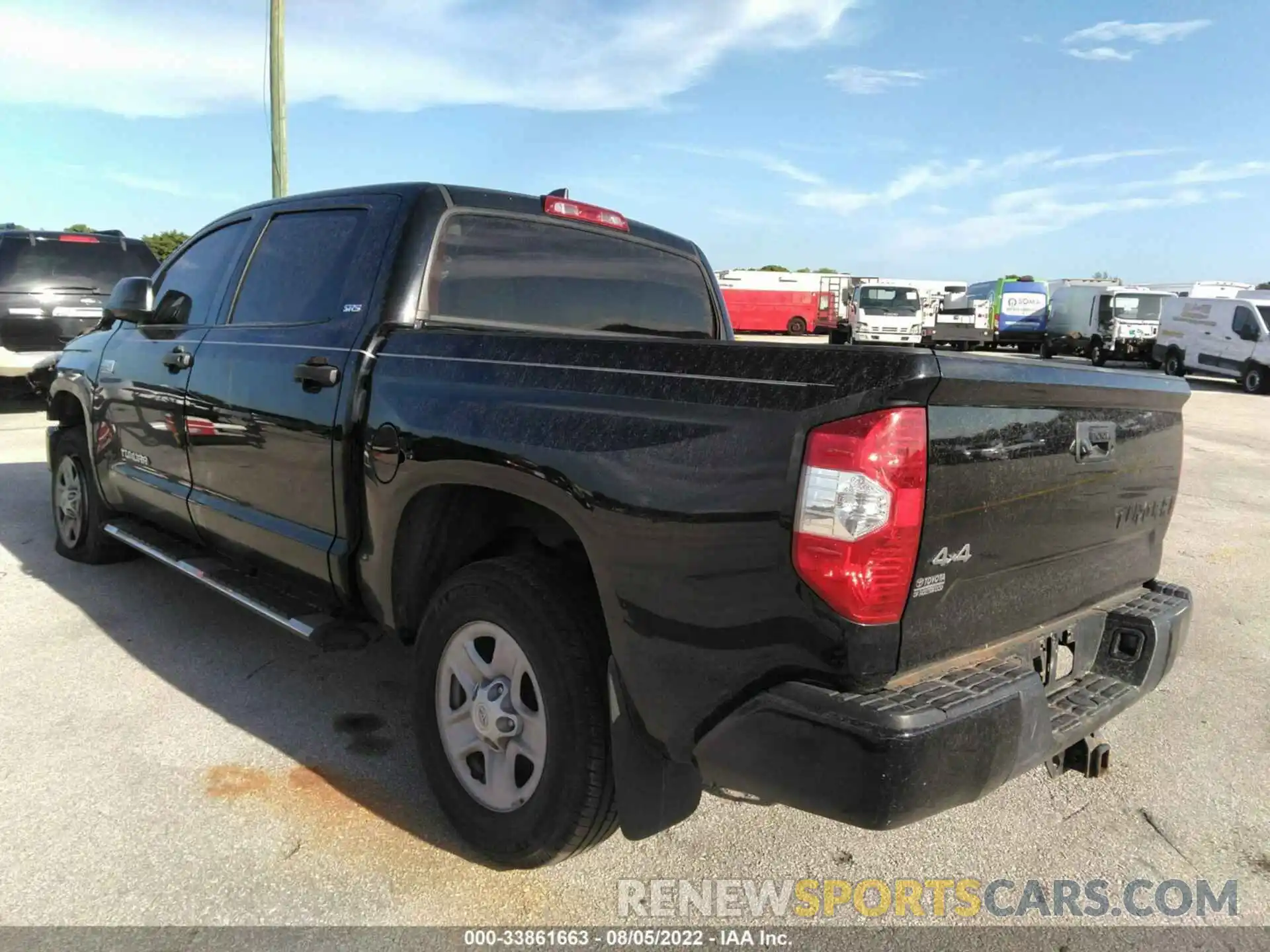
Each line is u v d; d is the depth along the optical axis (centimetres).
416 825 305
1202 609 564
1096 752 273
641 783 241
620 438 238
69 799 311
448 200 347
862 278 4391
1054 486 246
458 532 310
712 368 227
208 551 441
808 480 203
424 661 298
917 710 200
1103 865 299
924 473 204
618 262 414
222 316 417
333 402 327
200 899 263
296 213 397
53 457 583
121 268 1202
